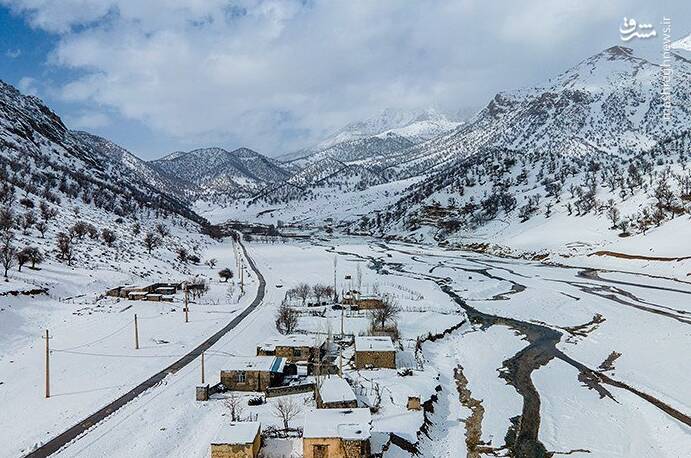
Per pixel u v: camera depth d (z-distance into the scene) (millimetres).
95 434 52500
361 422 51062
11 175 194875
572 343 92375
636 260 161500
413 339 90438
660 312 107688
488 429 59781
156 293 119188
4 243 114562
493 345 91625
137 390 64500
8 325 84438
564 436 57969
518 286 144625
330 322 100812
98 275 124000
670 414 61344
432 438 57344
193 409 59781
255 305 116312
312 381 68875
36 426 54281
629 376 74062
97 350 79188
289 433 53469
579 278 151250
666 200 181500
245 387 66688
